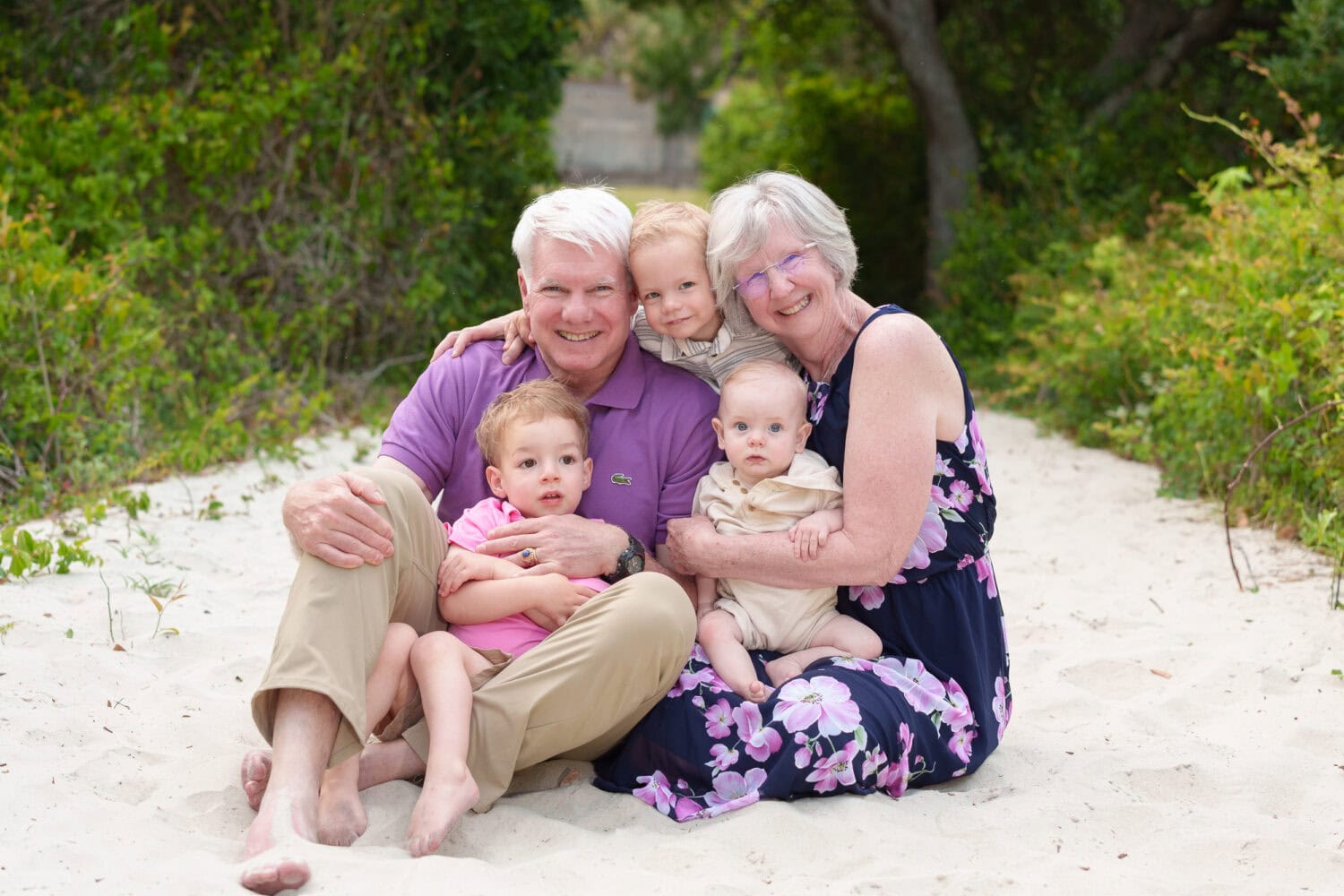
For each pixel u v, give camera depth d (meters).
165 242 7.48
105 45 7.82
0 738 3.13
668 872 2.61
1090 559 5.27
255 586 4.62
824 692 2.96
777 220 3.03
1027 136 11.99
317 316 8.27
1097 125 11.23
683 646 2.90
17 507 5.49
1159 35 11.91
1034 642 4.29
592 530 3.12
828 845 2.71
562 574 3.06
